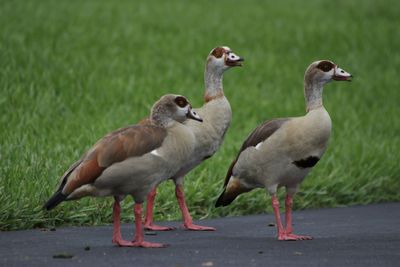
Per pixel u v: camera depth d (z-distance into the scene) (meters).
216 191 14.36
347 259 9.93
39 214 12.32
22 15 29.78
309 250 10.55
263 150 11.58
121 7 34.16
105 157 10.39
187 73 24.67
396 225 12.74
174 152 10.88
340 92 24.34
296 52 29.08
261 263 9.68
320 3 40.41
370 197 15.70
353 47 30.53
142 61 25.47
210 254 10.23
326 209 14.71
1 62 22.52
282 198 14.80
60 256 9.95
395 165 17.16
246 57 27.72
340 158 17.39
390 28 34.53
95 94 20.84
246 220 13.41
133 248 10.62
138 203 10.84
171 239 11.54
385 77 26.67
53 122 17.69
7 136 15.93
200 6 36.66
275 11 36.91
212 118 13.33
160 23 31.80
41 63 23.16
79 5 33.47
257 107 21.45
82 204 12.95
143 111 19.38
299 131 11.48
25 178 13.26
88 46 26.45
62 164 14.31
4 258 9.88
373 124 20.83
